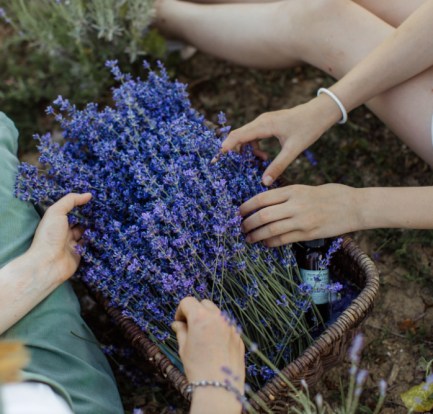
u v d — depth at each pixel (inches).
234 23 46.5
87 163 40.4
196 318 31.6
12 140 39.6
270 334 37.2
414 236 45.8
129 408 42.1
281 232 36.3
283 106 53.1
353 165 49.7
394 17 43.4
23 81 54.9
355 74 39.6
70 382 34.5
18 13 50.4
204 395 30.0
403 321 43.7
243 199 38.6
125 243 35.6
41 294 34.5
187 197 35.4
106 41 51.5
